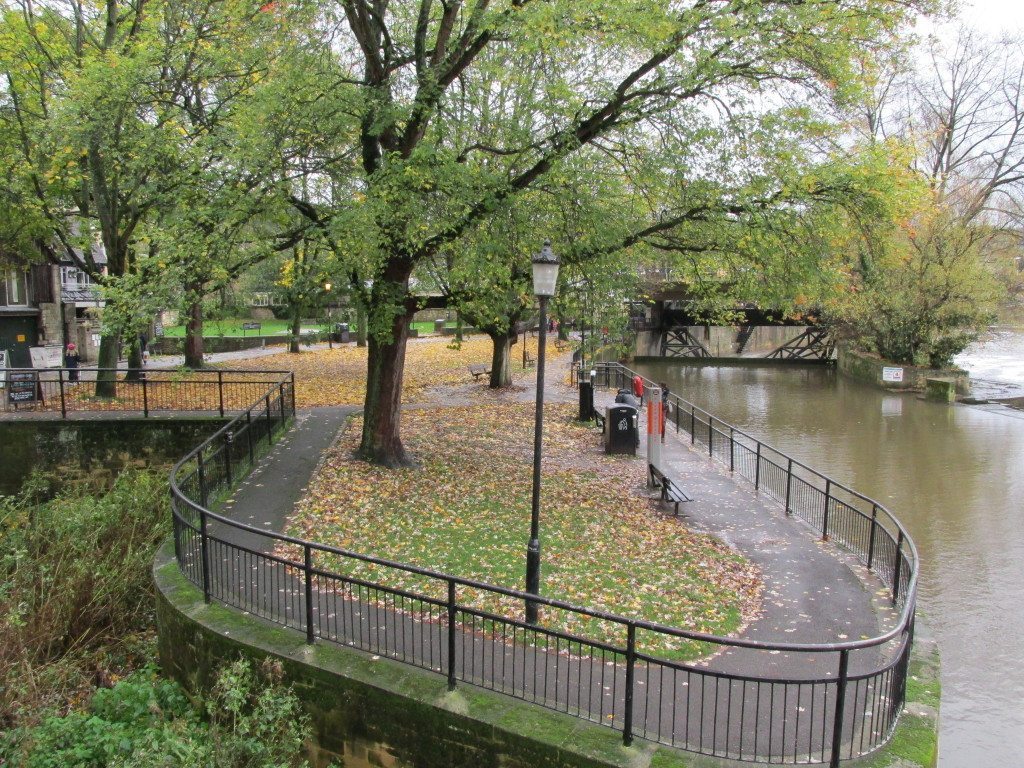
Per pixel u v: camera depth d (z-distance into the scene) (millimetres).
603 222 11148
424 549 9484
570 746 5133
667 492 12219
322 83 11352
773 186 11133
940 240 29141
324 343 42438
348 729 6035
